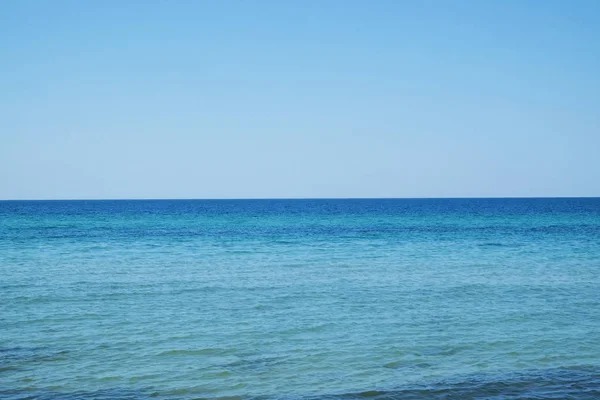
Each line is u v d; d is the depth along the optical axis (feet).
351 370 37.93
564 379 36.27
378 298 61.93
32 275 77.71
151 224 212.84
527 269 84.43
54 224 209.67
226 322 50.90
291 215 313.94
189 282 72.23
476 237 145.07
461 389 34.42
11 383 35.32
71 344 43.98
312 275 78.33
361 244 125.90
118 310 55.67
